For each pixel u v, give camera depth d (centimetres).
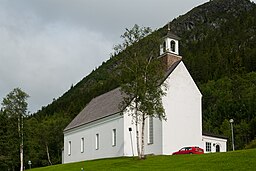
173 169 3603
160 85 4844
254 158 3506
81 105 15350
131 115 5262
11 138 8238
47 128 11119
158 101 4650
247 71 18188
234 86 15562
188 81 5781
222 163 3550
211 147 6200
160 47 5369
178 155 4503
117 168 4059
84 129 7012
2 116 9300
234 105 13412
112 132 6028
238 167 3319
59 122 11419
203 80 17775
